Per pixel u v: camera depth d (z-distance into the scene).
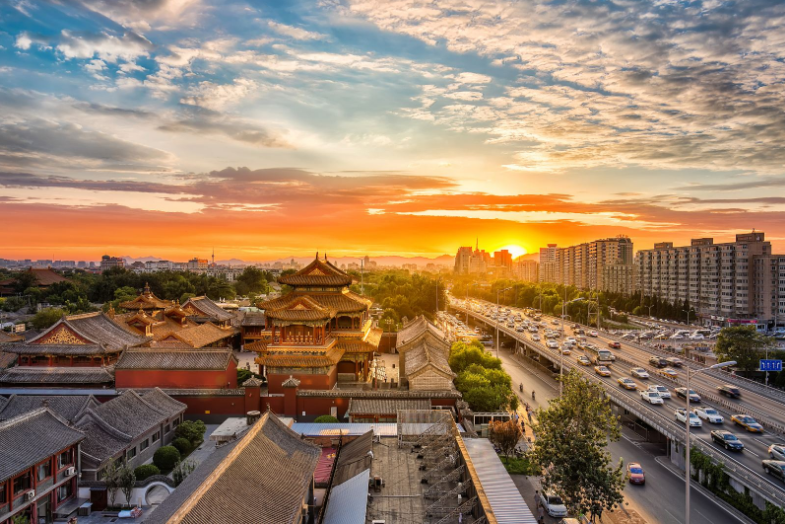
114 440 56.94
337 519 37.31
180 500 34.19
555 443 44.84
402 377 89.62
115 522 48.81
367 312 106.56
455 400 72.56
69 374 81.88
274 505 34.78
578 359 112.25
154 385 79.75
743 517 49.91
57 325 84.19
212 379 79.75
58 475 50.19
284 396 73.81
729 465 53.62
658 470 61.44
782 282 176.88
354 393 72.94
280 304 82.62
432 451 49.03
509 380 85.81
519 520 38.72
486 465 48.72
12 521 43.72
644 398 81.38
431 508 37.31
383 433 57.03
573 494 43.81
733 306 187.75
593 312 187.88
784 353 105.62
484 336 163.75
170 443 68.06
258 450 40.62
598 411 46.44
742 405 79.31
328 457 56.16
